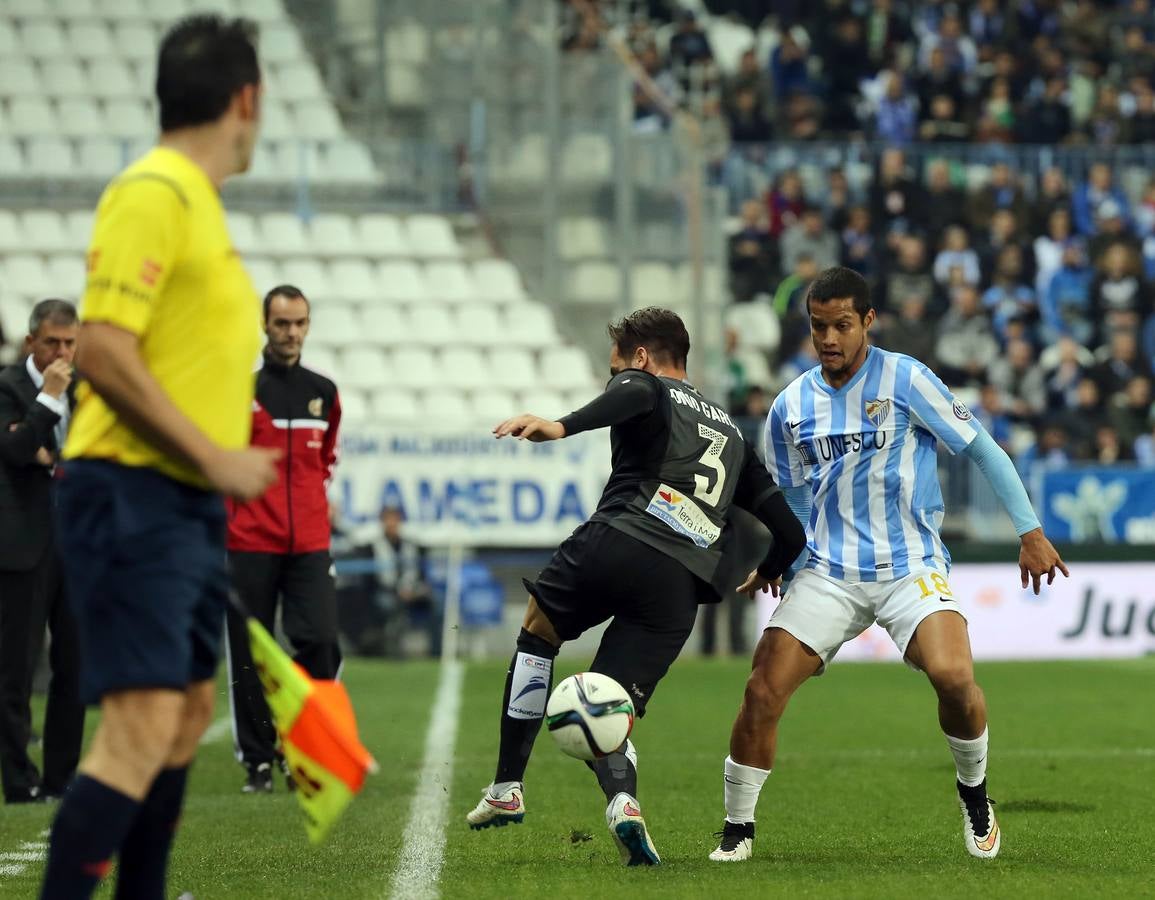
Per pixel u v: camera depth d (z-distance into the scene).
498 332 72.38
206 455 13.20
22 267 71.19
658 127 72.56
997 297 76.88
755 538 60.47
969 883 18.92
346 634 58.38
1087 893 18.20
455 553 59.78
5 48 81.75
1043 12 94.50
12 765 29.02
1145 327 78.50
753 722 21.08
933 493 21.53
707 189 69.06
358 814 26.00
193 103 14.01
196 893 18.59
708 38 93.00
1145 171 83.44
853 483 21.33
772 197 77.56
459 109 78.94
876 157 81.62
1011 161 82.75
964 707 20.59
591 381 71.00
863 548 21.22
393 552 58.66
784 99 87.44
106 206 13.55
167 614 13.55
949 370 74.06
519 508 60.38
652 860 20.44
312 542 29.78
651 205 69.44
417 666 56.16
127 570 13.52
